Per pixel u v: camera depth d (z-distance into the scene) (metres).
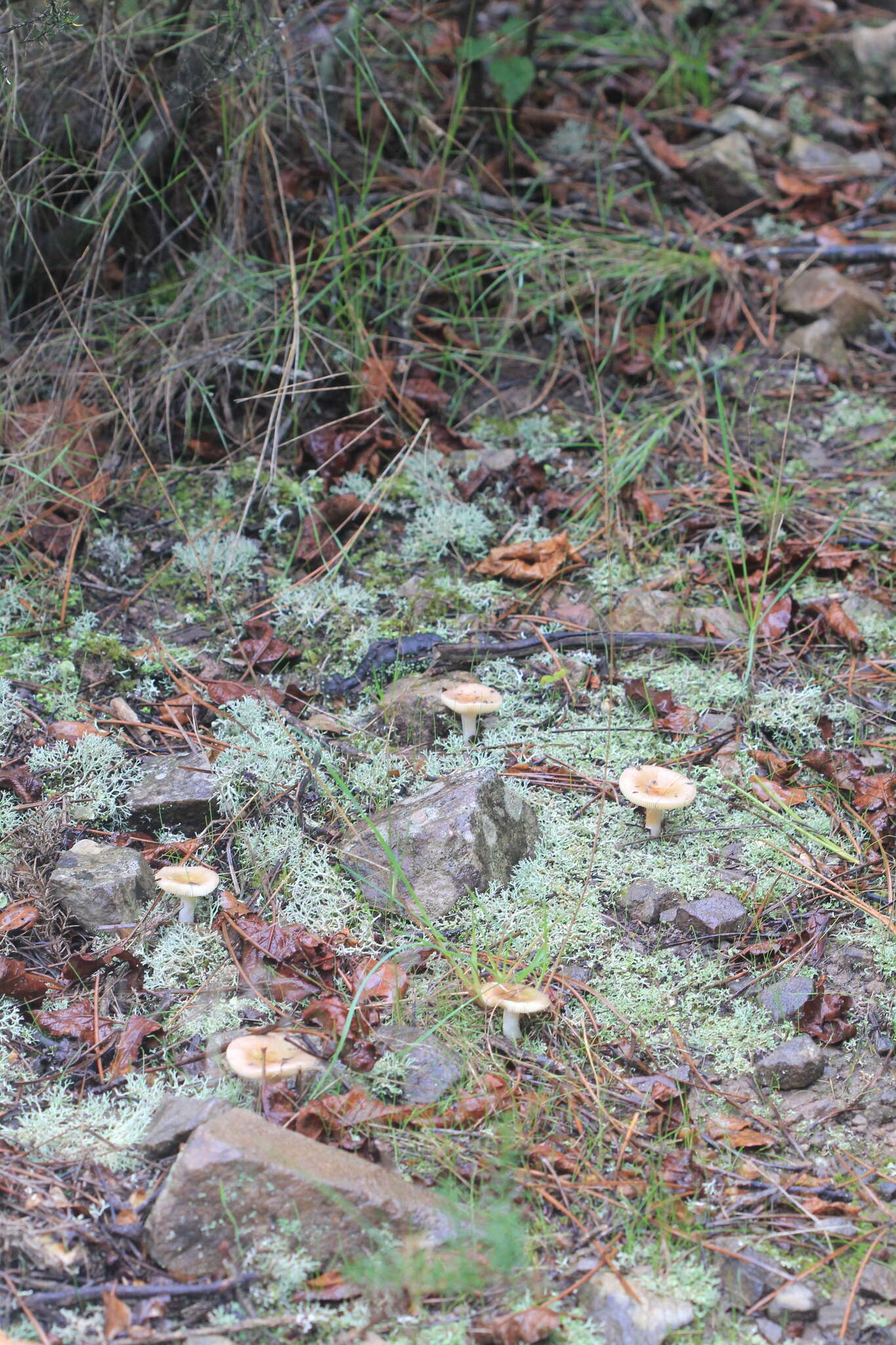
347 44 2.62
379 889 2.08
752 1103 1.97
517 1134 1.93
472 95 2.79
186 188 2.59
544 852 2.13
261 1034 1.96
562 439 2.54
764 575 2.34
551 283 2.65
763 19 3.34
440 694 2.23
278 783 2.16
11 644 2.30
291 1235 1.86
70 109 2.48
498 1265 1.85
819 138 3.08
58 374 2.46
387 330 2.59
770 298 2.72
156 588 2.37
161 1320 1.83
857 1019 2.02
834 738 2.24
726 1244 1.88
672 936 2.07
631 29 3.19
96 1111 1.93
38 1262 1.85
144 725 2.23
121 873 2.07
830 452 2.55
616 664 2.31
